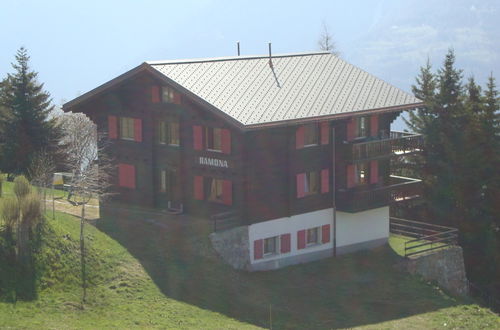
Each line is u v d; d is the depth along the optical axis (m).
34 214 31.70
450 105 55.56
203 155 42.06
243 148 39.75
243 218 40.22
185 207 43.62
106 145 46.69
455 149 54.06
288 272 41.38
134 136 45.59
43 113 56.00
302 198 42.84
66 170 56.78
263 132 40.56
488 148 54.25
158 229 40.84
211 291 35.97
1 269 30.33
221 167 41.12
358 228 46.34
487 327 37.47
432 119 55.50
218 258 39.06
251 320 33.81
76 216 42.03
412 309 38.81
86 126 63.28
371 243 47.16
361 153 44.19
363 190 45.69
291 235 42.47
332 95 44.69
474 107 55.44
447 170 53.91
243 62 45.84
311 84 45.44
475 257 53.28
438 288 42.75
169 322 31.39
